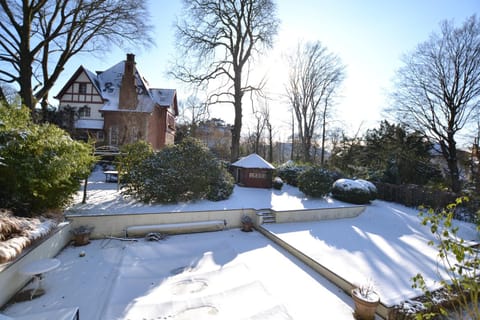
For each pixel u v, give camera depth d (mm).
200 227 8812
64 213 7730
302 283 5566
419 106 16828
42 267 4418
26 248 4902
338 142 27562
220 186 11070
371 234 8844
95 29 14211
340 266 6055
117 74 25266
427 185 15750
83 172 7621
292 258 6914
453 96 15617
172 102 27984
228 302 4645
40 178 5895
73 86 22922
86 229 7250
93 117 22906
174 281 5465
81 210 8305
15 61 12344
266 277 5754
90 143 8703
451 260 6629
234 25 18312
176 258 6688
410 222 10359
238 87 19016
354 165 21312
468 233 9102
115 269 5781
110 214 7867
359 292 4609
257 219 9477
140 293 4945
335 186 12938
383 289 5039
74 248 6828
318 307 4672
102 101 22828
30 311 4137
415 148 17375
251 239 8344
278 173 18094
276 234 8344
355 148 23094
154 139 24250
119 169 10703
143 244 7344
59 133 6883
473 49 14680
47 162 6031
